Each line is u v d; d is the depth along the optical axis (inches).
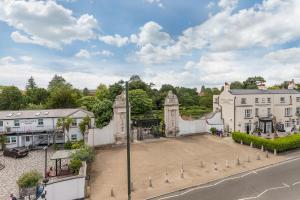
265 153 1244.5
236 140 1465.3
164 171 984.9
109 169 1010.7
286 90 1962.4
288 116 1843.0
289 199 723.4
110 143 1409.9
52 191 709.3
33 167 1095.6
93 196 764.6
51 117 1588.3
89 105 2240.4
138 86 2755.9
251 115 1754.4
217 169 1003.3
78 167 903.7
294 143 1304.1
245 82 3334.2
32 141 1555.1
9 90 2456.9
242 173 963.3
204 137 1600.6
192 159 1142.3
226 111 1776.6
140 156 1191.6
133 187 819.4
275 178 901.8
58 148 1472.7
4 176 977.5
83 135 1530.5
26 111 1642.5
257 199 725.9
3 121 1512.1
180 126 1641.2
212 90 3663.9
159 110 2746.1
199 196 756.6
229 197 743.1
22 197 726.5
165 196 764.0
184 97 3336.6
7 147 1493.6
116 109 1411.2
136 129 1605.6
